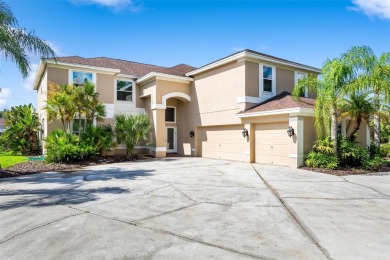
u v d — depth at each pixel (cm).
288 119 1398
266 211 618
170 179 1030
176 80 2028
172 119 2245
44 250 416
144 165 1477
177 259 386
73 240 454
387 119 1658
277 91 1798
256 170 1282
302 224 532
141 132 1781
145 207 648
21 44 1240
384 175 1158
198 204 676
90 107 1636
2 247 429
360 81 1191
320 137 1362
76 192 807
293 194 791
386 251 412
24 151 2136
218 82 1847
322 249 419
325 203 692
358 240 454
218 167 1395
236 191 825
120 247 426
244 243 441
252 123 1617
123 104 2080
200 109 2003
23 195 770
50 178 1055
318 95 1284
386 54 1376
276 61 1742
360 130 1830
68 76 1820
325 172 1211
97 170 1276
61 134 1573
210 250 416
